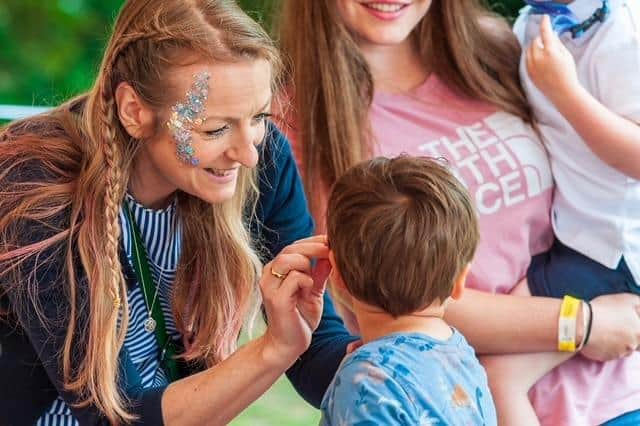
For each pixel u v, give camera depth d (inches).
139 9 91.1
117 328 92.2
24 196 89.5
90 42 335.3
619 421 115.6
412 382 86.4
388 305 91.7
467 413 88.6
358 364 87.5
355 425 84.8
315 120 119.7
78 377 90.6
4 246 89.3
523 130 122.1
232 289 101.8
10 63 329.7
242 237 101.7
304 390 107.6
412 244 90.0
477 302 113.7
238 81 88.4
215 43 88.0
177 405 91.4
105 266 89.7
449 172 94.8
